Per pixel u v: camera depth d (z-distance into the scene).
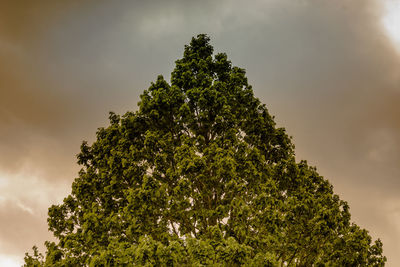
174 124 15.98
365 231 12.88
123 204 14.43
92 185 15.14
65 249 13.35
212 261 9.62
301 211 12.28
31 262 14.05
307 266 13.05
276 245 11.87
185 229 13.13
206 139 16.02
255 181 13.38
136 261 9.63
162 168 14.19
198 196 13.26
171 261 9.64
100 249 11.96
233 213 12.86
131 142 15.63
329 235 12.30
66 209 15.17
